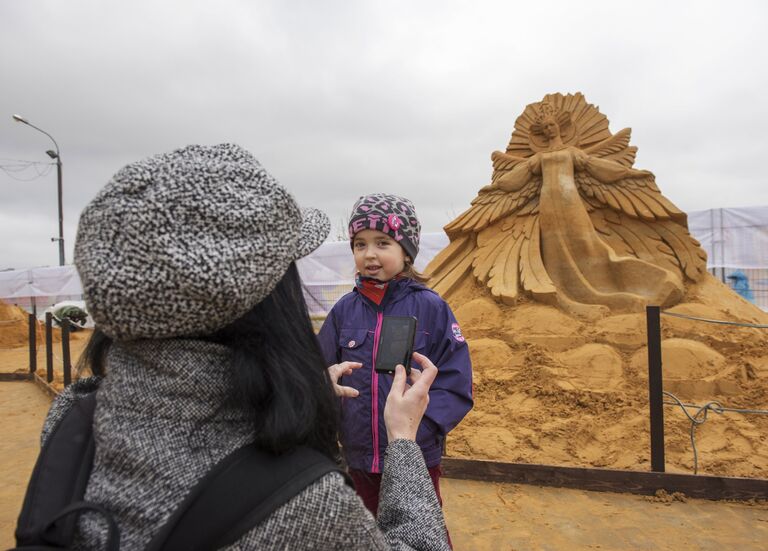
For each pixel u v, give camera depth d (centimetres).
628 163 683
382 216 213
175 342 74
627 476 354
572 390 482
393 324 142
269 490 71
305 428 76
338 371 147
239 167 77
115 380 77
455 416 189
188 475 71
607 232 667
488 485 372
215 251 69
